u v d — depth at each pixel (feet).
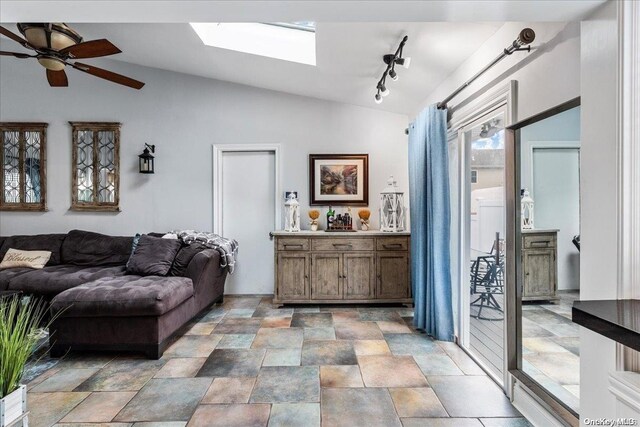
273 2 4.29
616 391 3.51
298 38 11.14
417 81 10.54
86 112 14.39
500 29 6.98
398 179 14.47
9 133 14.28
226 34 11.30
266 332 10.36
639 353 3.67
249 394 6.95
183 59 12.90
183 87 14.51
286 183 14.56
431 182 9.75
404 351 8.97
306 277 12.89
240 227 14.82
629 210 3.88
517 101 6.45
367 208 14.51
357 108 14.51
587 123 4.42
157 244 11.75
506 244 6.79
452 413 6.29
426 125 9.98
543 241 6.14
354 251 12.87
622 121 3.88
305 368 8.05
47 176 14.34
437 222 9.46
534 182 6.31
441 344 9.41
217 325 10.98
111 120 14.44
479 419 6.12
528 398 6.17
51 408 6.48
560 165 5.74
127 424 6.00
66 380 7.55
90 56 8.52
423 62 9.25
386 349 9.09
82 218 14.46
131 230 14.47
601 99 4.17
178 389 7.15
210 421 6.08
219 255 12.57
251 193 14.82
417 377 7.61
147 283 9.61
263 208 14.80
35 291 10.71
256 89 14.55
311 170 14.48
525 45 6.02
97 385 7.34
